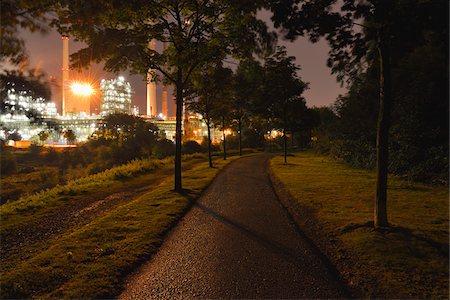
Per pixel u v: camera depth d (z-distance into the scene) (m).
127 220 8.28
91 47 8.85
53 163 44.41
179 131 12.98
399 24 5.75
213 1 11.70
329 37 6.70
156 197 11.60
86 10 4.25
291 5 6.51
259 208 9.74
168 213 8.95
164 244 6.49
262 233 7.14
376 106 22.22
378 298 4.20
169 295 4.35
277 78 23.69
